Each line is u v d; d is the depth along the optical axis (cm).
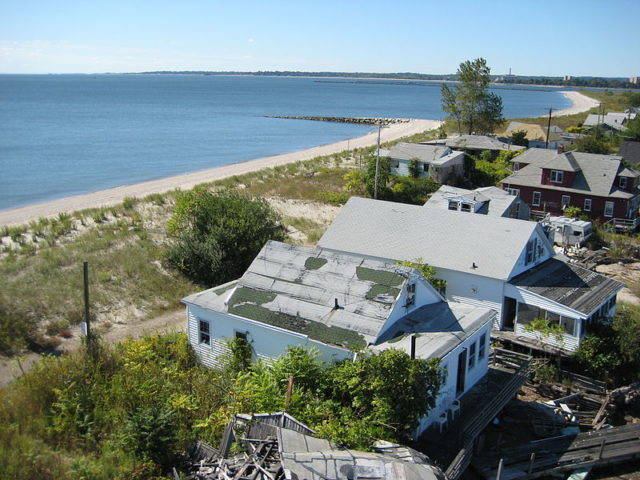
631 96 19738
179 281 3316
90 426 1627
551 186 5466
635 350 2483
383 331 1992
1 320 2541
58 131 12019
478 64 9812
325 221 4944
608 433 1908
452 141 8712
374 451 1400
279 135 12544
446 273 2964
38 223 4450
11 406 1705
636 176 5228
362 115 18812
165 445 1452
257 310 2159
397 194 6053
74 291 2980
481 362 2239
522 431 2033
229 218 3531
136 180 7038
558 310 2617
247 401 1708
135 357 2097
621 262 4288
